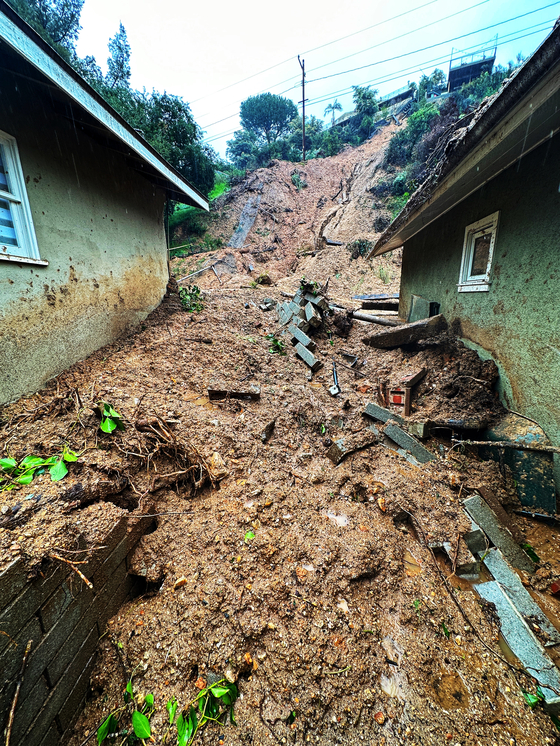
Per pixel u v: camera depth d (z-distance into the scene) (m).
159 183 5.85
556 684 1.66
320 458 3.28
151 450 2.63
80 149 3.79
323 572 2.08
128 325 4.82
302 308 6.23
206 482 2.68
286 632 1.78
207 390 3.66
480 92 14.72
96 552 1.75
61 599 1.53
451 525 2.54
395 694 1.62
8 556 1.38
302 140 23.23
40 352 3.13
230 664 1.64
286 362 4.97
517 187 3.19
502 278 3.46
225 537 2.19
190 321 5.46
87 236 3.89
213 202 18.00
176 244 15.58
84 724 1.56
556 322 2.78
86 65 11.78
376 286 11.38
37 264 3.08
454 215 4.55
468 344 4.17
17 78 2.89
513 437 3.05
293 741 1.44
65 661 1.54
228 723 1.48
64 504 1.84
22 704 1.29
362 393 4.50
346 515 2.62
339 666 1.68
